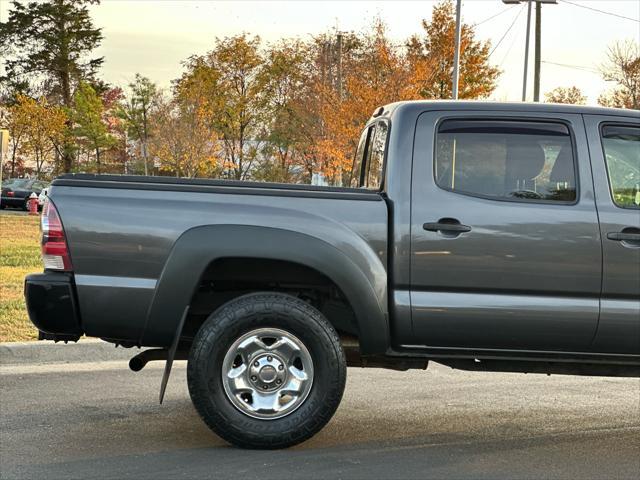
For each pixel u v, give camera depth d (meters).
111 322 4.86
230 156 55.78
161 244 4.84
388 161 5.12
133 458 4.80
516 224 5.02
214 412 4.82
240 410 4.88
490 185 5.12
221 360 4.83
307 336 4.86
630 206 5.14
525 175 5.15
